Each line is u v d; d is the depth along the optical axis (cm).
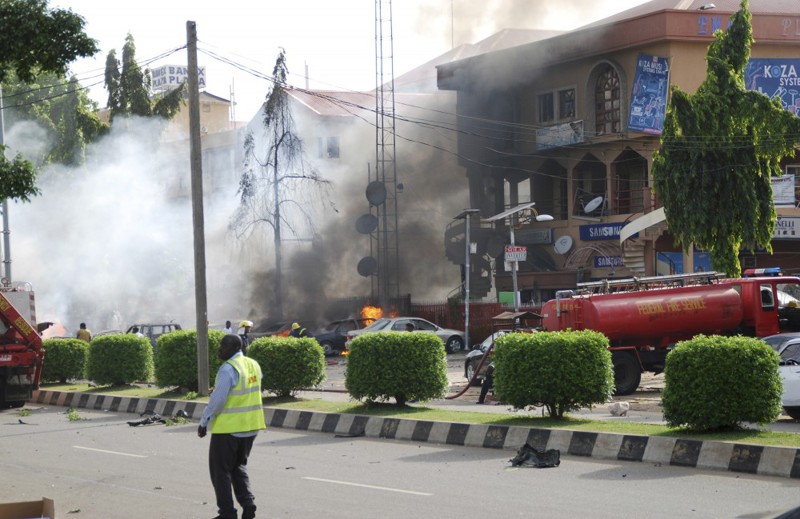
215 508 956
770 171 2989
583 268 4109
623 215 4019
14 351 2225
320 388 2405
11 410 2200
